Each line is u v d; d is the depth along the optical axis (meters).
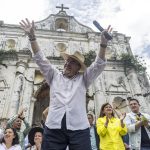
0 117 18.75
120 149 6.43
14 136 7.12
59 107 3.32
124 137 7.73
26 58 23.28
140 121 6.73
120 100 22.56
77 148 3.07
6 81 21.52
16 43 25.69
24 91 21.11
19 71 21.89
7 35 26.45
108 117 7.18
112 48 27.81
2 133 7.15
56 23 30.94
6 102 19.97
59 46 27.25
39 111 27.17
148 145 6.61
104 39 3.66
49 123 3.28
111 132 6.71
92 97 22.08
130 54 27.23
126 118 7.44
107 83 23.48
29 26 3.92
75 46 27.16
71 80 3.67
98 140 7.53
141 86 24.09
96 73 3.66
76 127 3.21
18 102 19.77
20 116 8.99
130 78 23.97
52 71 3.76
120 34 29.66
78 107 3.38
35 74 23.31
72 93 3.46
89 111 20.69
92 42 27.28
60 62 24.38
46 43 26.83
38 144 7.07
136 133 6.76
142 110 20.97
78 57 3.78
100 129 6.79
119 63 25.33
